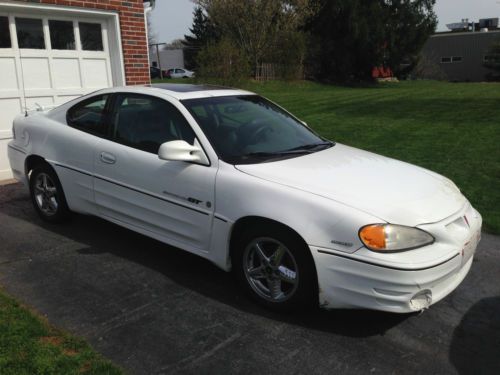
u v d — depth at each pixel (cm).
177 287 388
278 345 312
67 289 381
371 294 300
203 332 325
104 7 785
